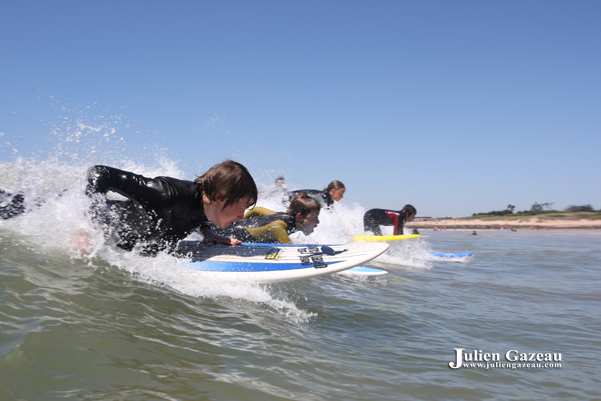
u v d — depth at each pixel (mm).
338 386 1998
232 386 1787
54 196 3115
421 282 5531
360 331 3033
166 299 2773
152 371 1778
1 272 2354
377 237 8438
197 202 3156
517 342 3111
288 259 3721
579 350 2992
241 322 2703
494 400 2061
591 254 10820
